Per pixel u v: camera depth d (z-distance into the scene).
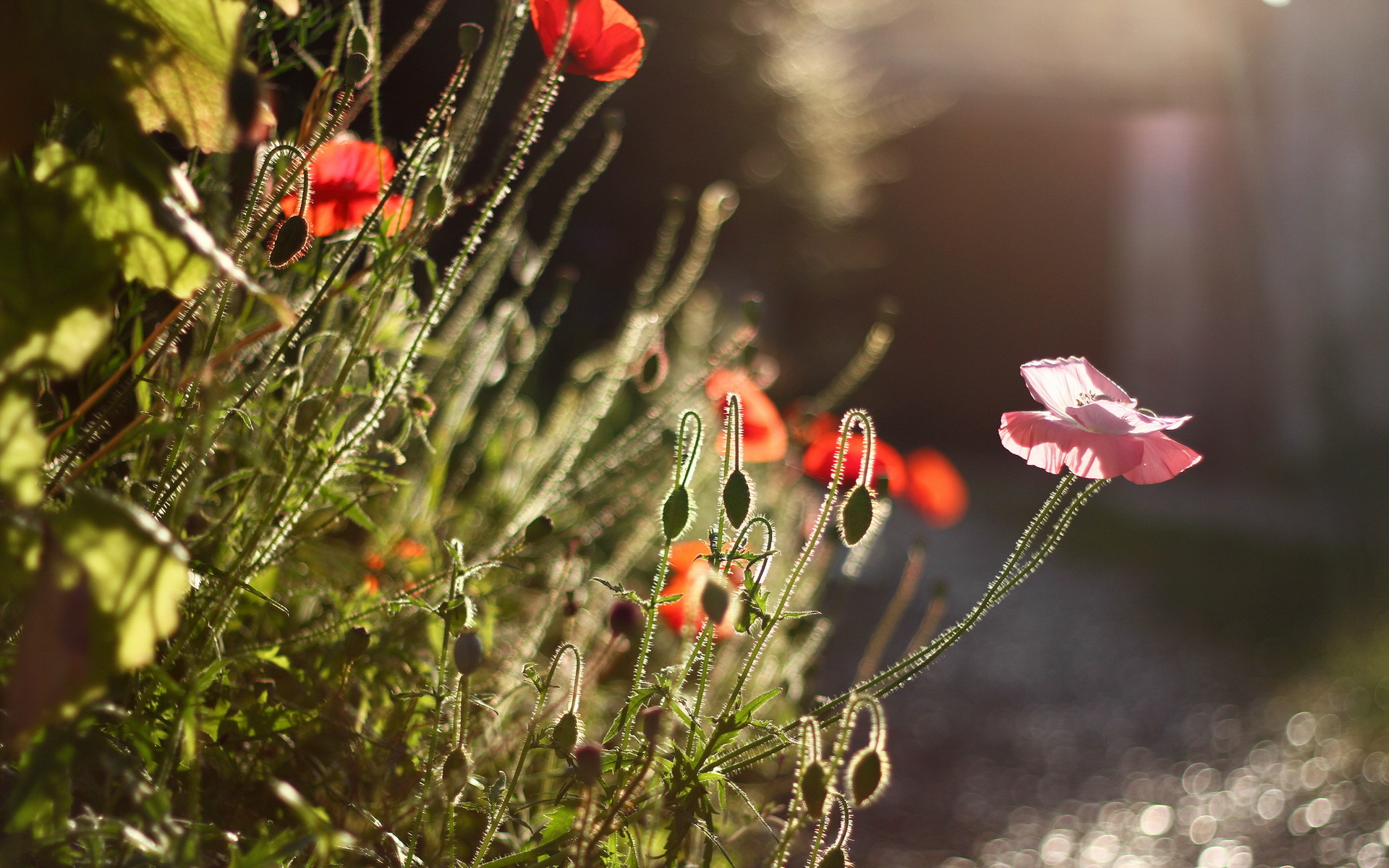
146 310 1.01
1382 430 5.01
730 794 1.09
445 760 0.90
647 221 4.21
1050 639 3.45
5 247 0.81
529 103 0.98
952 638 0.93
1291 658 3.21
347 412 0.97
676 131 4.34
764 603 0.91
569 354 2.55
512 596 1.19
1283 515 6.00
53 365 0.82
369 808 0.95
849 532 0.91
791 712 1.11
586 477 1.19
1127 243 8.45
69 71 0.82
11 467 0.81
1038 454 0.96
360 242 0.94
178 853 0.80
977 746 2.38
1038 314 10.39
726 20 4.37
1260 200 7.10
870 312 10.02
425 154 0.95
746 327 1.20
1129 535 5.58
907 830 1.87
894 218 10.38
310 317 0.93
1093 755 2.43
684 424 0.93
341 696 0.94
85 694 0.78
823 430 1.36
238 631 1.01
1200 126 7.81
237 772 0.92
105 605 0.78
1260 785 2.29
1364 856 1.91
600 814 0.89
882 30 8.54
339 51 0.97
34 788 0.79
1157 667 3.20
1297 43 6.61
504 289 2.27
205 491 0.93
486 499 1.25
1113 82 8.02
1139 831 2.00
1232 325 7.62
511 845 0.95
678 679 0.93
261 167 0.90
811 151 5.13
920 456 1.80
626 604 0.94
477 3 1.87
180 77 0.83
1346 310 5.88
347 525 1.14
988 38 8.49
